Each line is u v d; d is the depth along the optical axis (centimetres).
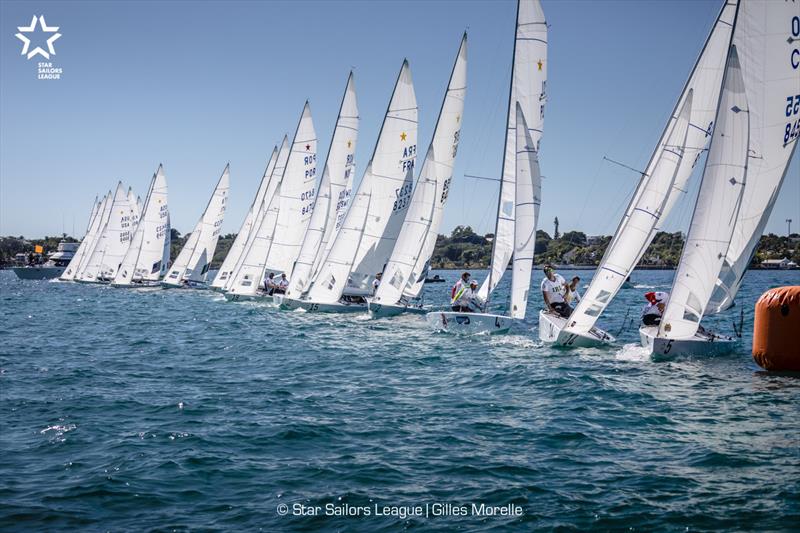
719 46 1973
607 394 1351
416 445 1016
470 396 1357
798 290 1527
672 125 1944
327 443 1027
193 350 2034
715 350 1808
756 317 1588
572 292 2186
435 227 2838
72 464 925
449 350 1989
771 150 1870
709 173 1659
